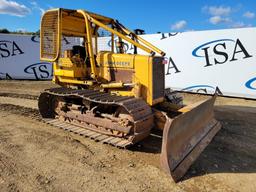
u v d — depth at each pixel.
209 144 5.64
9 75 16.62
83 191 3.72
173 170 4.08
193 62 12.54
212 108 6.53
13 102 9.48
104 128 5.68
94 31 6.99
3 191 3.68
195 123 5.21
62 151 5.07
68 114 6.44
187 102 10.65
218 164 4.71
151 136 6.00
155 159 4.84
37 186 3.82
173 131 4.16
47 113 7.08
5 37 16.30
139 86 5.66
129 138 5.16
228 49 11.46
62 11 6.33
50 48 6.75
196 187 3.92
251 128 6.93
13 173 4.19
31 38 16.67
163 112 5.62
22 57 16.66
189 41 12.59
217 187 3.94
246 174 4.38
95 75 6.25
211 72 12.03
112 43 7.02
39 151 5.05
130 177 4.16
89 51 6.16
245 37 10.95
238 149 5.45
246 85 11.12
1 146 5.23
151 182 4.02
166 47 13.41
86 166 4.48
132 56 5.79
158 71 5.81
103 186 3.87
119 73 6.01
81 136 5.93
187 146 4.78
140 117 5.07
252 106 9.78
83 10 6.12
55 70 6.88
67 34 6.87
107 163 4.63
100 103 5.59
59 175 4.16
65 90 6.43
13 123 6.80
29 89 12.80
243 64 11.11
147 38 13.99
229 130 6.70
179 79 13.06
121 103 5.01
